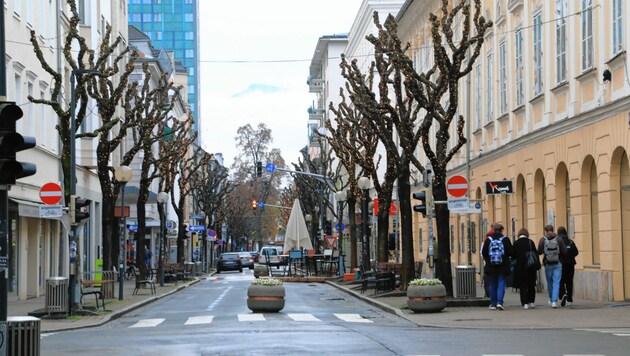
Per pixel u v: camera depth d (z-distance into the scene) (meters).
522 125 33.72
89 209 49.47
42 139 38.28
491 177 39.16
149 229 78.19
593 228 27.05
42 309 24.44
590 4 25.88
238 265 83.44
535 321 19.91
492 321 20.27
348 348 14.86
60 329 21.08
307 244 56.75
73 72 25.81
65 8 43.41
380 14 77.31
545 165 30.78
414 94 26.27
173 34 189.50
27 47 35.47
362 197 42.12
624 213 24.52
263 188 111.31
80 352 15.20
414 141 28.67
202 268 77.06
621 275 24.59
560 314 21.38
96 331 20.61
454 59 25.62
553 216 29.89
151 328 20.98
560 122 28.50
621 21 23.38
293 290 41.28
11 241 33.97
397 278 35.78
